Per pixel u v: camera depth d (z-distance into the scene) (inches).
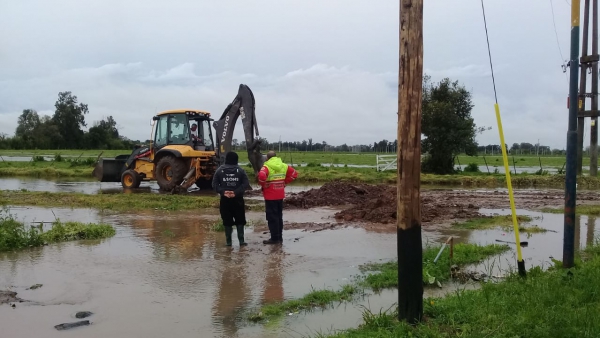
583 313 189.3
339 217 511.8
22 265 305.3
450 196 756.6
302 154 2925.7
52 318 214.8
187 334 198.1
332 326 206.2
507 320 186.2
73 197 658.8
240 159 1892.2
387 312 219.5
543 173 1191.6
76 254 336.2
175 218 505.0
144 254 337.7
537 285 227.9
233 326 207.0
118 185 952.9
